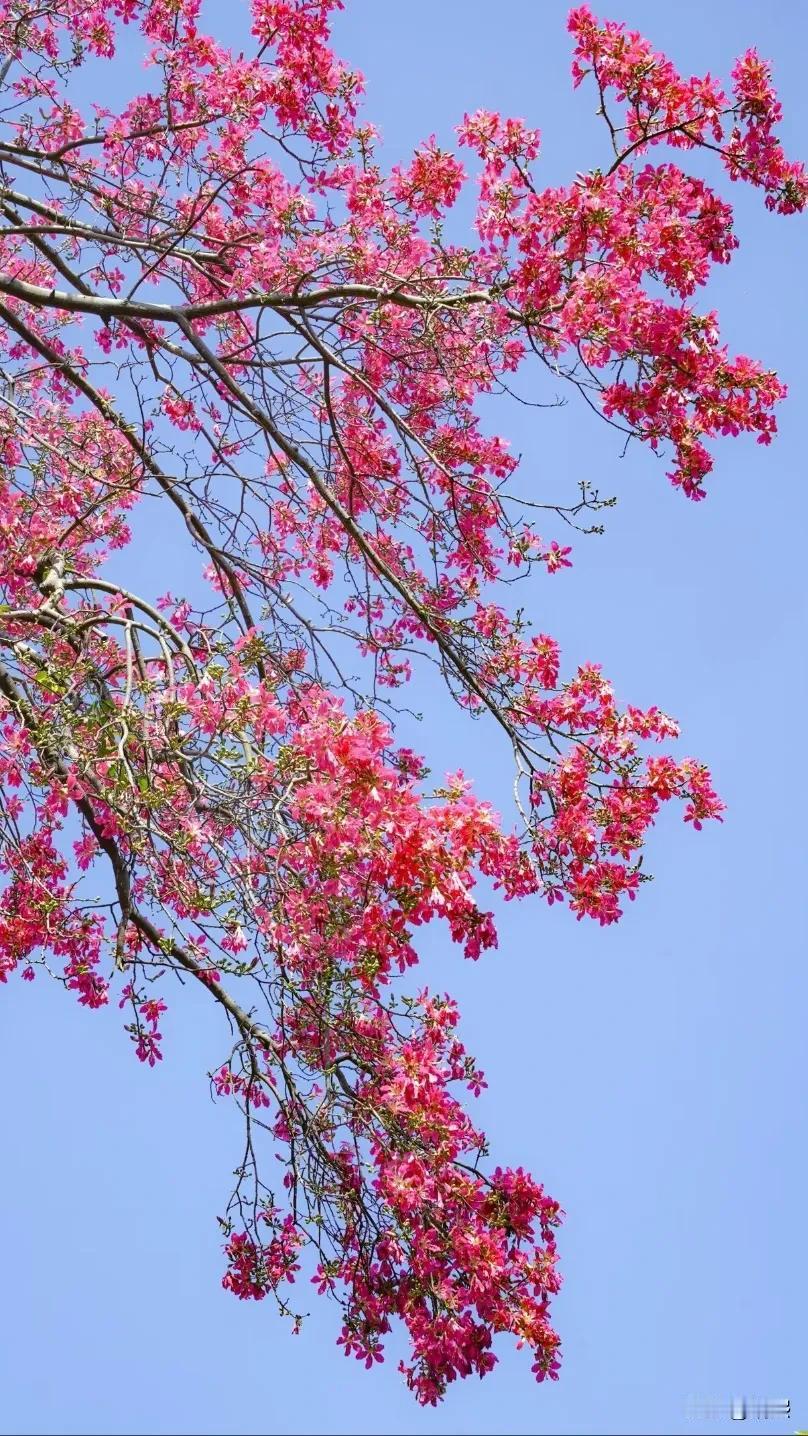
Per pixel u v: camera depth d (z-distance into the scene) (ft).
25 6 28.76
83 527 29.76
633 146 24.32
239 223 28.43
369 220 27.02
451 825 19.94
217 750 20.21
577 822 25.29
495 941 23.18
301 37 26.76
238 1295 24.68
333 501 25.13
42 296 24.56
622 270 22.89
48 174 25.96
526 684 27.12
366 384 25.12
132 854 22.47
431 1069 23.18
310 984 22.53
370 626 28.43
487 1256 23.12
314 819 19.60
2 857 26.17
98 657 25.94
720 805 25.53
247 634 21.16
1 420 26.07
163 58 27.35
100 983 26.89
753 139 25.13
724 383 24.18
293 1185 23.90
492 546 29.09
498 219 23.58
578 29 24.64
